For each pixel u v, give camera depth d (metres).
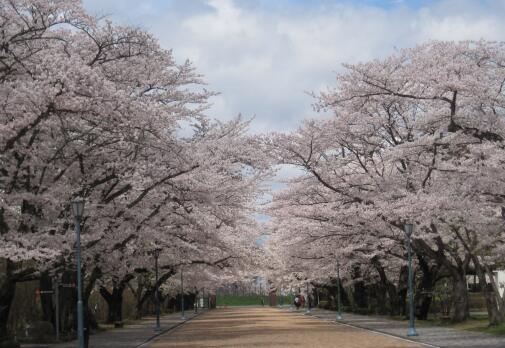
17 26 20.89
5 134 18.25
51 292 27.19
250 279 69.94
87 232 23.34
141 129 20.33
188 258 36.22
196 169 24.08
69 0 20.19
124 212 24.08
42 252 19.20
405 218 25.91
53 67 17.94
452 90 22.20
